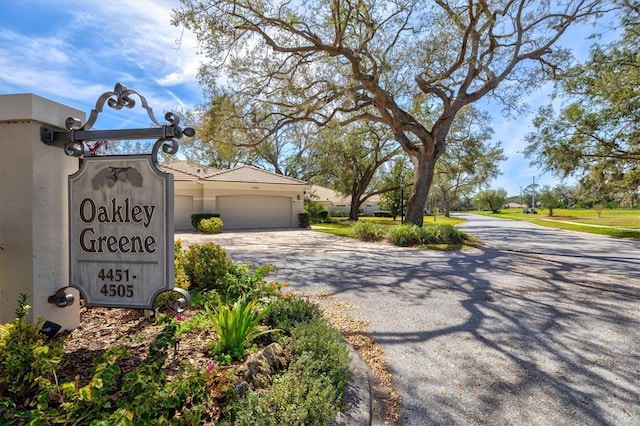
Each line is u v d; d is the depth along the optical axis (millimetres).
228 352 2633
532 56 13578
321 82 11852
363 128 21797
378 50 12102
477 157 21453
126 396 1892
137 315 3635
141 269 2625
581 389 2883
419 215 14891
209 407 1936
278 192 21484
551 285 6637
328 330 3275
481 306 5242
